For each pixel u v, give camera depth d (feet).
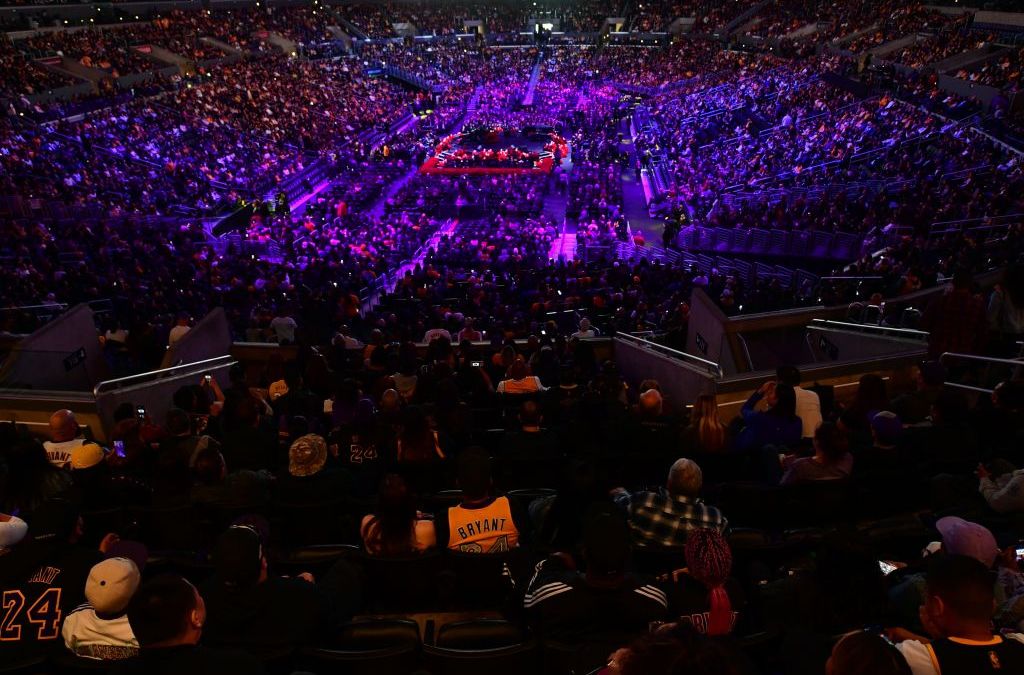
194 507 19.71
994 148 106.73
